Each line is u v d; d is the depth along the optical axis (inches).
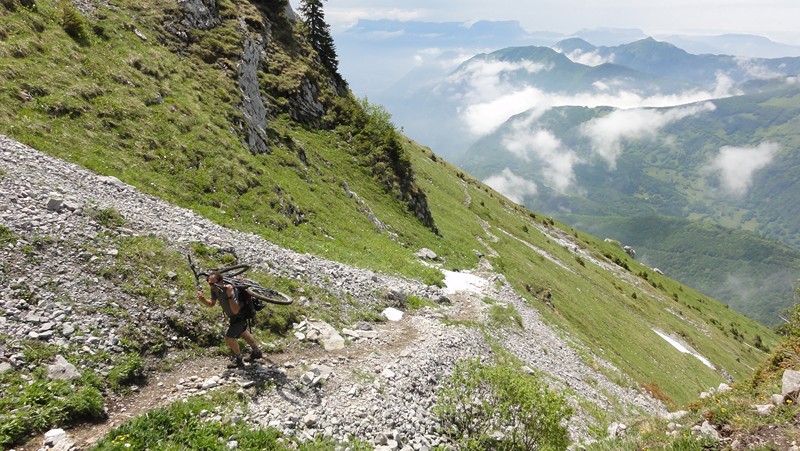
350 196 1723.7
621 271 4719.5
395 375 597.3
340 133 2237.9
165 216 772.0
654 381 1797.5
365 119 2362.2
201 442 365.1
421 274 1304.1
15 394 355.3
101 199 698.8
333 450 418.3
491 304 1259.8
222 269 496.7
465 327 936.9
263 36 2249.0
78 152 861.2
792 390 467.2
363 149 2183.8
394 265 1282.0
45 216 565.6
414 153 3846.0
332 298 789.9
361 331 723.4
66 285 484.7
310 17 2714.1
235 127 1395.2
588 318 2112.5
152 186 923.4
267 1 2477.9
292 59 2335.1
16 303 435.2
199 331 530.9
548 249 3486.7
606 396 1138.7
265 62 2161.7
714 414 478.6
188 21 1683.1
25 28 1034.1
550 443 504.7
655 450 440.5
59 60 1042.1
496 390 557.3
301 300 724.0
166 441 361.1
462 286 1385.3
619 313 2650.1
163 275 575.5
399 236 1755.7
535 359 1068.5
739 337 5093.5
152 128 1081.4
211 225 850.8
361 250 1282.0
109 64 1165.7
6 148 703.7
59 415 354.0
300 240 1091.3
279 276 754.2
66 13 1151.0
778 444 389.1
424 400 582.6
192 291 577.6
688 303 5369.1
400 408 531.2
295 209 1238.9
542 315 1590.8
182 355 494.9
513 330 1162.6
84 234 569.6
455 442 529.7
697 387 2057.1
